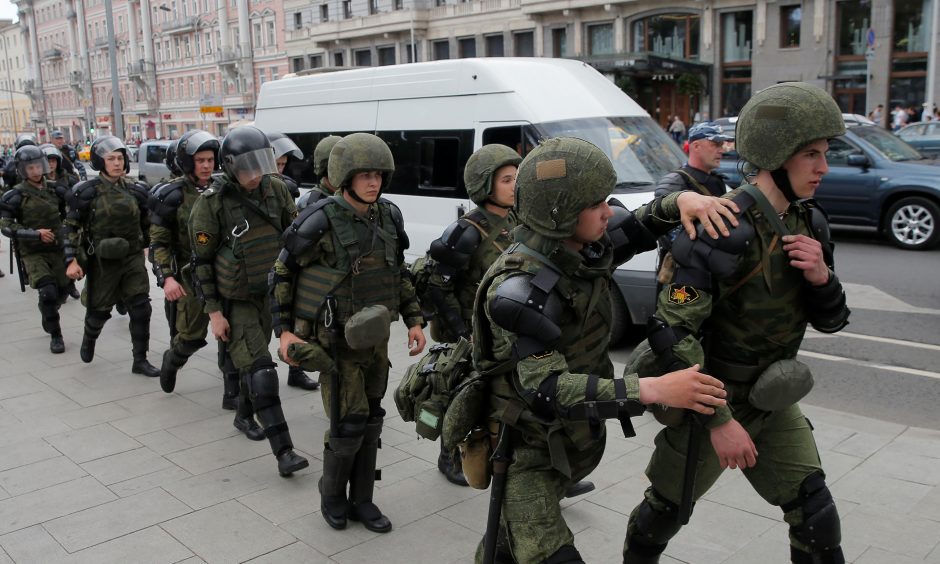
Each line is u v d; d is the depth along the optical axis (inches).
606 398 82.7
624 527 146.5
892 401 220.1
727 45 1272.1
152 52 2839.6
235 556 140.1
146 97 2878.9
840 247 470.0
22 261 310.8
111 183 241.8
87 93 3277.6
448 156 313.0
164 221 203.8
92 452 188.7
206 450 189.6
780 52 1202.6
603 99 305.9
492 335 94.3
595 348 94.0
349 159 137.4
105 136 242.8
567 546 91.5
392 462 181.2
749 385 98.4
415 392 109.4
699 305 91.7
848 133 481.4
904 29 1085.8
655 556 111.5
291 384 239.9
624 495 159.5
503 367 94.0
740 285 93.9
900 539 137.1
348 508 152.6
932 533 138.9
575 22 1461.6
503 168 149.2
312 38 2047.2
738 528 143.7
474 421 98.7
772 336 96.1
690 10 1291.8
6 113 4188.0
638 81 1337.4
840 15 1142.3
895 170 455.2
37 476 175.2
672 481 103.7
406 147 329.7
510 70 297.3
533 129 283.3
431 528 149.9
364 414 145.8
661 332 92.0
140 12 2859.3
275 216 177.3
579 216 86.6
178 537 147.3
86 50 3255.4
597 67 1218.0
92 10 3174.2
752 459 90.1
